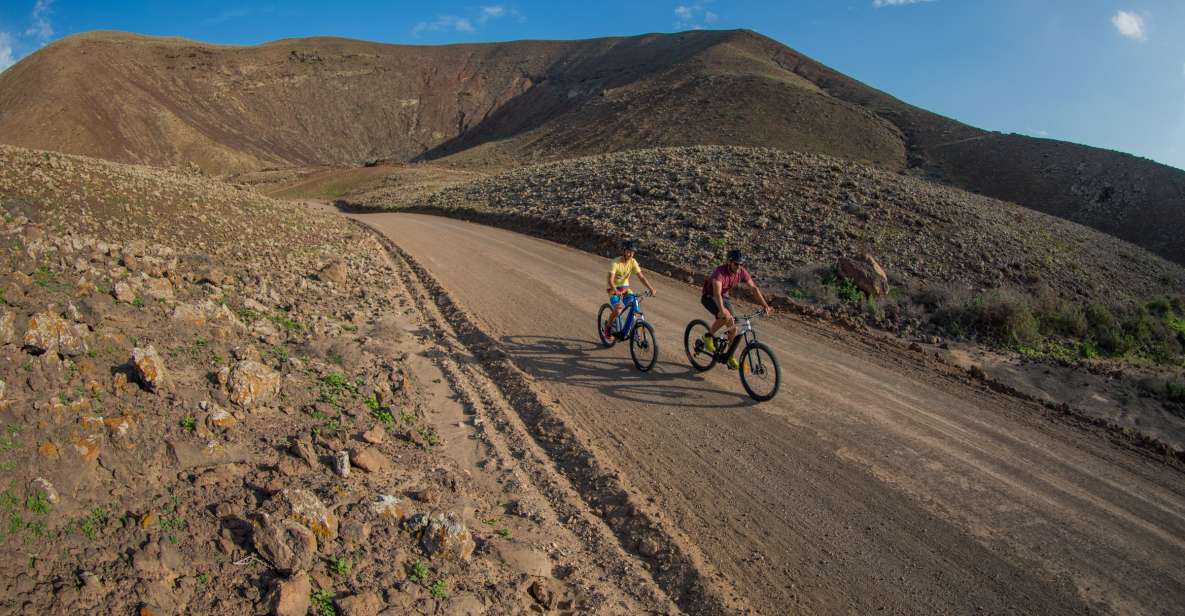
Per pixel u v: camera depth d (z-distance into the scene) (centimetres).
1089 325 1199
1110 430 717
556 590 408
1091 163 9056
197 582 336
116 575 323
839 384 816
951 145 11075
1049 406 782
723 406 725
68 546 333
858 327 1125
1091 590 430
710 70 16700
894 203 1975
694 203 2119
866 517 510
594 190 2670
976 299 1214
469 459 570
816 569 446
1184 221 7150
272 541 360
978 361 983
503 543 442
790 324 1137
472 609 368
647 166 2861
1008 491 557
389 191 6084
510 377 786
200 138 18262
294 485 445
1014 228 1950
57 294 612
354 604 343
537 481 548
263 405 550
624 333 874
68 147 15962
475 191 3788
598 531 483
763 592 422
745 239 1731
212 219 1337
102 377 482
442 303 1172
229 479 432
